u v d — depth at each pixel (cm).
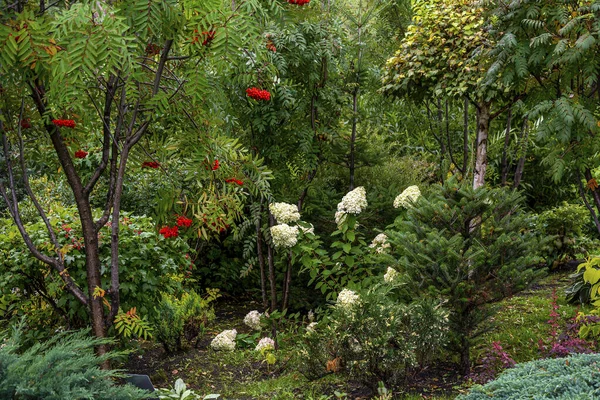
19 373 244
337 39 748
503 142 864
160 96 373
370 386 473
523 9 488
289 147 779
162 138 447
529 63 483
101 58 316
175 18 350
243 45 359
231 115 686
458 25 643
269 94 516
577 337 495
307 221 789
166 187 451
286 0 414
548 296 692
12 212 382
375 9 834
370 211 773
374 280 679
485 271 502
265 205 780
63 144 383
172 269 575
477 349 543
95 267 385
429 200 538
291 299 773
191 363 600
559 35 475
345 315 471
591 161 503
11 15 336
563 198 984
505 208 512
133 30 344
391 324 465
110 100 383
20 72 349
